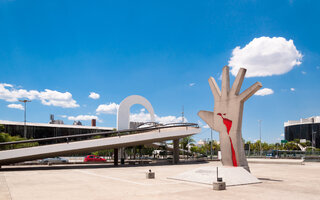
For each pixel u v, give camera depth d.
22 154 27.53
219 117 21.28
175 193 12.95
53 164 40.16
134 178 19.86
